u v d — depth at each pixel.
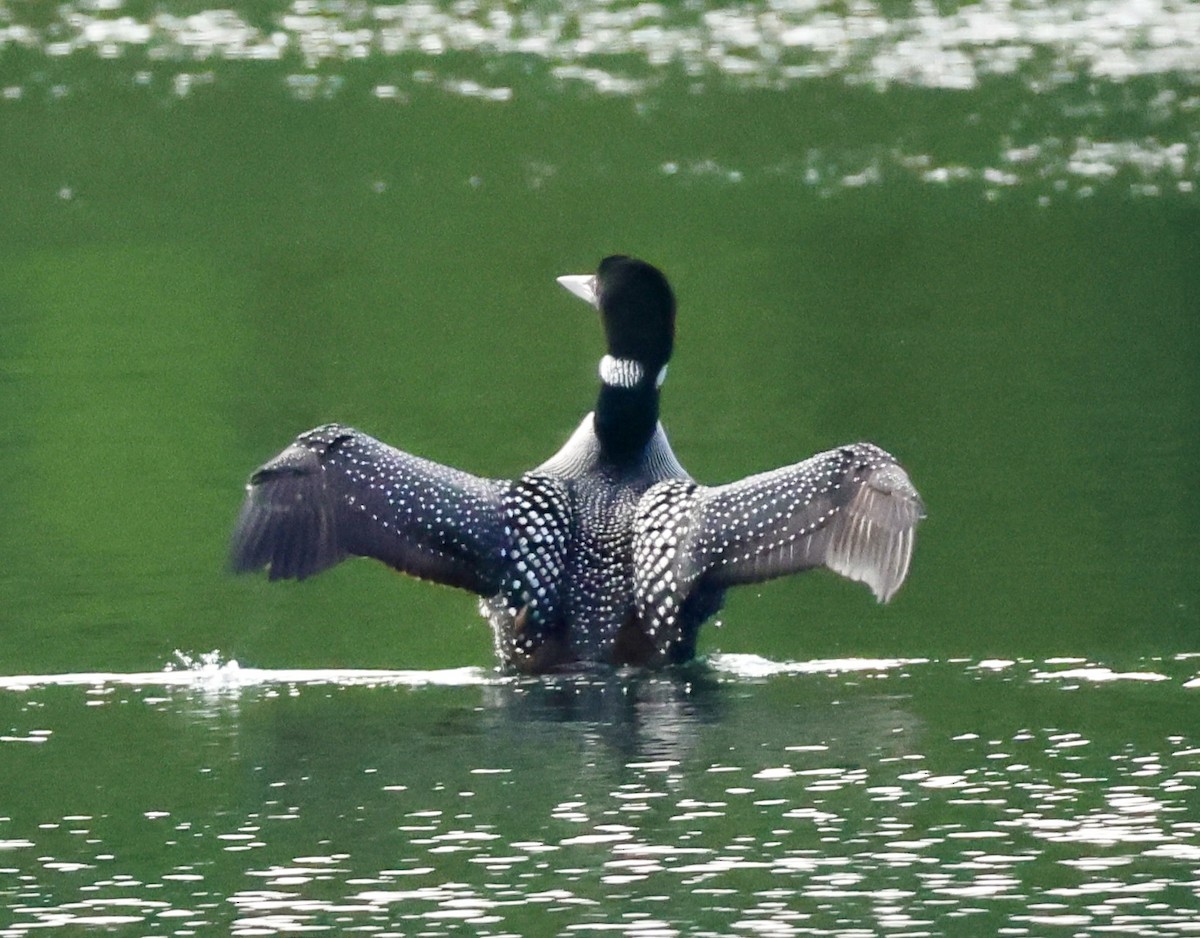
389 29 33.59
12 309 22.03
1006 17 33.31
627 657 11.45
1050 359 20.06
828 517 11.15
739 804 9.02
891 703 10.69
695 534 11.27
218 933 7.72
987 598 13.22
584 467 11.87
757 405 18.62
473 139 28.77
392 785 9.36
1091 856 8.36
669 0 34.38
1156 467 16.50
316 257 24.25
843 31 32.97
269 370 19.92
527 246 24.52
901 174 27.47
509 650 11.46
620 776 9.43
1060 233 24.84
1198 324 21.33
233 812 9.02
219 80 31.17
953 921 7.71
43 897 8.12
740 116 29.30
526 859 8.40
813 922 7.72
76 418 18.34
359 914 7.87
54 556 14.62
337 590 13.99
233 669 11.70
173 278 23.25
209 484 16.41
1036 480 16.17
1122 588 13.37
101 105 30.16
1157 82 30.25
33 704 10.96
